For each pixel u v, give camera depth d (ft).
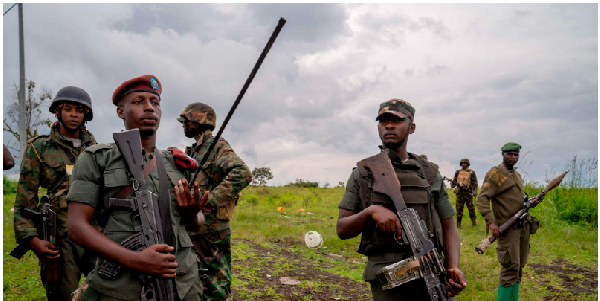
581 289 20.04
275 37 6.45
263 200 58.54
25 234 10.18
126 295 6.16
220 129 7.33
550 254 27.20
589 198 38.50
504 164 16.15
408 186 8.43
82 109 11.16
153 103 7.25
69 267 10.59
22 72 41.09
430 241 8.07
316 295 16.89
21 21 41.52
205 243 11.16
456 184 27.96
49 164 10.71
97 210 6.59
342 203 8.91
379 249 8.31
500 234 15.60
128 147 6.61
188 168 7.46
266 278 18.70
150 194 6.47
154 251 6.01
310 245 26.30
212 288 11.07
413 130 9.46
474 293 18.54
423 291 8.24
